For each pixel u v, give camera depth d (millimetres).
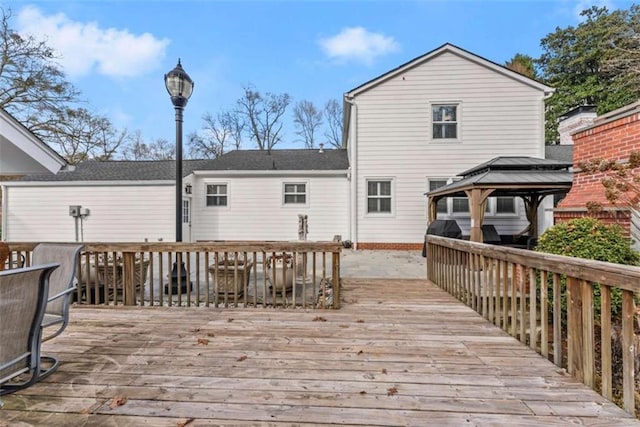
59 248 2791
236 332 3242
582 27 19125
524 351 2783
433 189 10719
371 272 6941
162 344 2930
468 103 10586
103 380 2270
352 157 10930
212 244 4188
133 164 13422
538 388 2168
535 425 1774
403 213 10789
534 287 2824
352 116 10938
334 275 4117
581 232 3576
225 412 1906
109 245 4227
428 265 6023
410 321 3600
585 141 4953
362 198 10883
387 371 2414
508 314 3455
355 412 1905
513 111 10461
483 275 3748
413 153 10750
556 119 19312
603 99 17516
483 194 7023
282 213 11977
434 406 1963
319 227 11914
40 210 11414
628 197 3775
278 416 1869
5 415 1866
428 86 10688
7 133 3215
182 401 2018
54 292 2660
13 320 1918
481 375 2352
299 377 2322
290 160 13266
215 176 12062
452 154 10648
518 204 10422
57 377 2309
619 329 3260
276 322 3562
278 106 27609
